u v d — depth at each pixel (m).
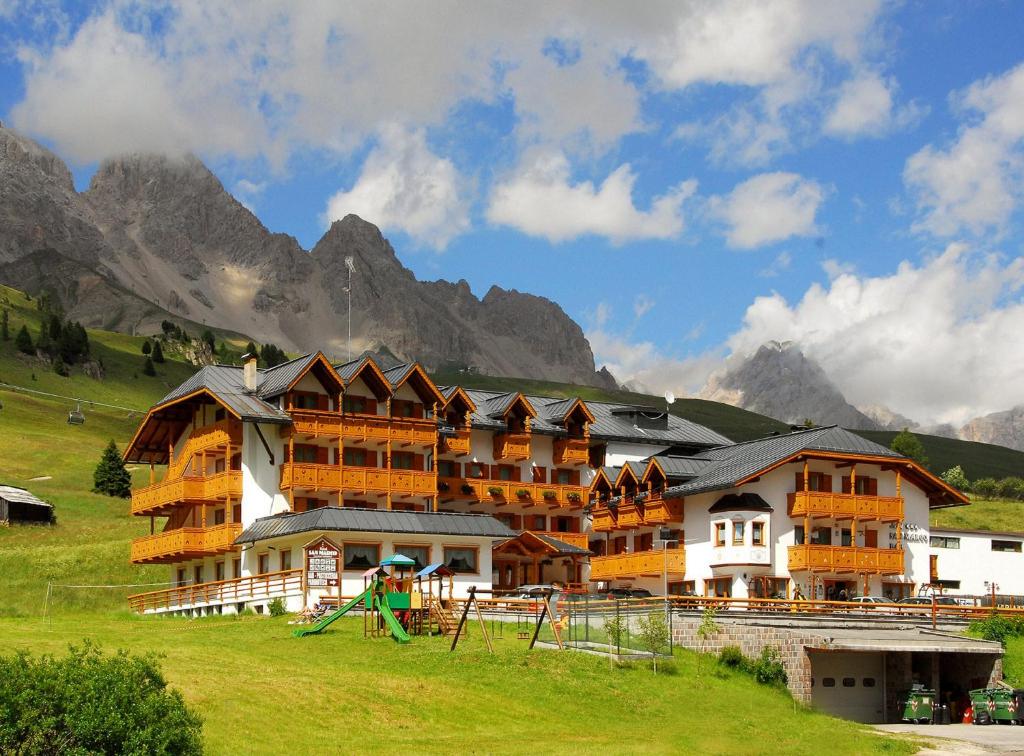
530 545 81.38
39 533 118.12
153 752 32.19
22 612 83.12
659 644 56.69
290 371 83.88
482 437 92.94
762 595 80.12
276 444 82.38
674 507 85.38
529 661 54.44
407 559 62.19
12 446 173.00
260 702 44.19
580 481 97.19
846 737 49.16
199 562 86.94
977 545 92.00
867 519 82.56
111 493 145.12
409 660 54.22
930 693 60.28
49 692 31.84
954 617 69.94
